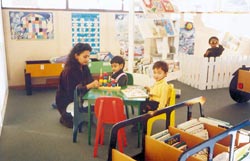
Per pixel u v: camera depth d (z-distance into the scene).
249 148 1.83
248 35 6.23
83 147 2.93
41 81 5.30
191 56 5.47
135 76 3.89
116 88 3.19
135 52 4.59
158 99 3.02
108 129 3.38
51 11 5.22
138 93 3.03
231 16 6.22
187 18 6.01
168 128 2.04
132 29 3.81
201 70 5.21
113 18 5.63
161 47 4.37
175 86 5.50
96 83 3.24
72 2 5.37
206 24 6.17
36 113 3.94
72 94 3.44
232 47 5.79
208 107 4.24
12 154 2.74
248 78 4.21
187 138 1.90
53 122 3.61
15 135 3.18
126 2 5.65
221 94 4.98
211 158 1.56
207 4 6.18
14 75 5.22
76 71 3.45
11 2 5.00
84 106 3.17
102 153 2.80
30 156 2.71
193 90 5.23
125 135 3.08
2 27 4.75
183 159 1.38
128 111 3.82
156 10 3.90
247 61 5.56
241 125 1.72
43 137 3.15
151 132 3.20
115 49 5.79
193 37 6.14
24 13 5.05
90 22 5.51
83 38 5.53
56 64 5.00
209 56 5.59
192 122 2.12
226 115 3.91
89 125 2.98
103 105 2.68
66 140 3.08
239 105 4.36
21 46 5.16
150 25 4.07
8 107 4.17
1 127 3.34
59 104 3.51
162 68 3.08
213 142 1.54
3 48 4.64
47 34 5.28
